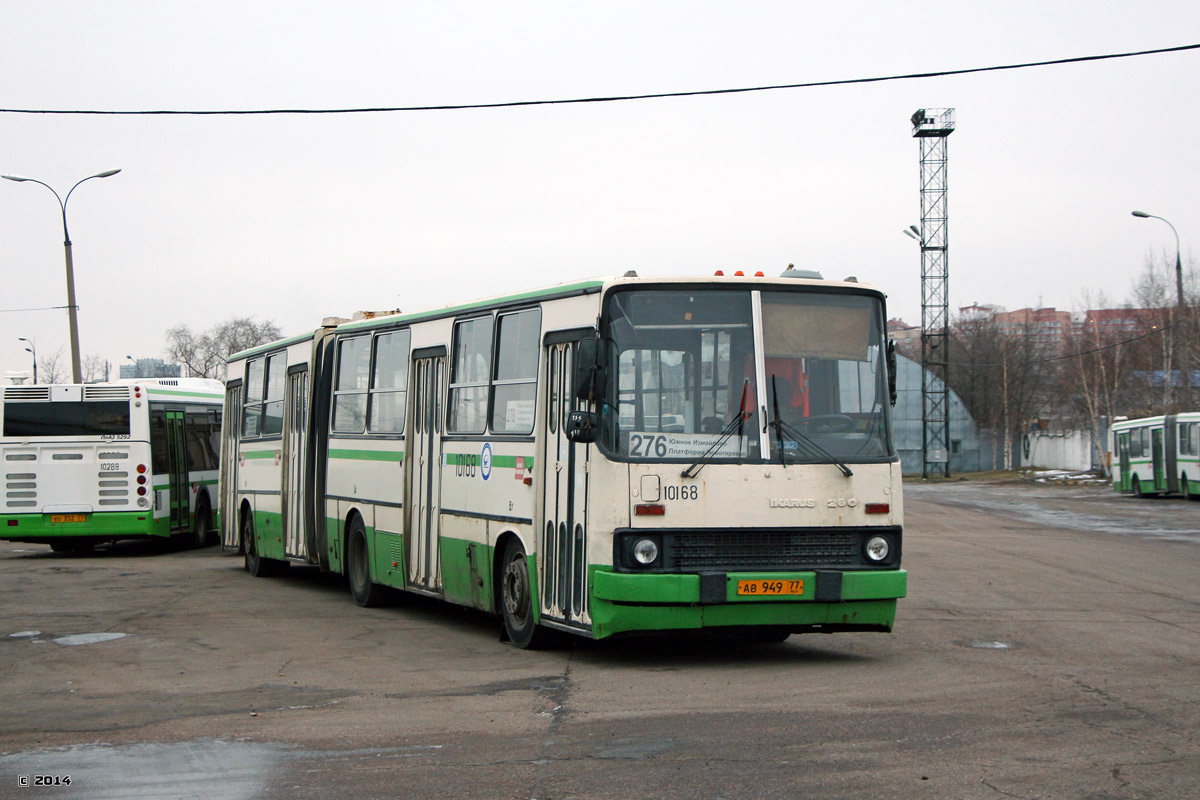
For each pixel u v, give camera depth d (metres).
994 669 9.72
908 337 106.25
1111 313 75.44
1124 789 6.03
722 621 9.48
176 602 15.30
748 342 9.89
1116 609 13.78
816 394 9.98
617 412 9.60
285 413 17.67
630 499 9.45
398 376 14.03
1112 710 8.00
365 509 14.73
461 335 12.52
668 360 9.75
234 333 69.56
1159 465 45.78
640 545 9.41
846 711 8.02
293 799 6.13
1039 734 7.27
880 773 6.37
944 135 71.25
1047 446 82.56
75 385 22.97
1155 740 7.10
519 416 11.11
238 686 9.37
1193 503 42.66
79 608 14.66
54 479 22.75
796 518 9.70
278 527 17.84
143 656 10.92
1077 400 75.62
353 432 15.27
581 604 9.82
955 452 82.12
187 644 11.62
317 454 16.34
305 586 17.45
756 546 9.64
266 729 7.78
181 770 6.77
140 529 22.98
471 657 10.66
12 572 19.92
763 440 9.75
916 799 5.89
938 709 8.06
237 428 20.25
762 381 9.85
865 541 9.89
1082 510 38.19
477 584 11.86
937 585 16.41
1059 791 6.00
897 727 7.49
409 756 6.97
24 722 8.14
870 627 9.90
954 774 6.34
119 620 13.50
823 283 10.17
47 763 6.99
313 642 11.70
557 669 9.94
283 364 17.92
